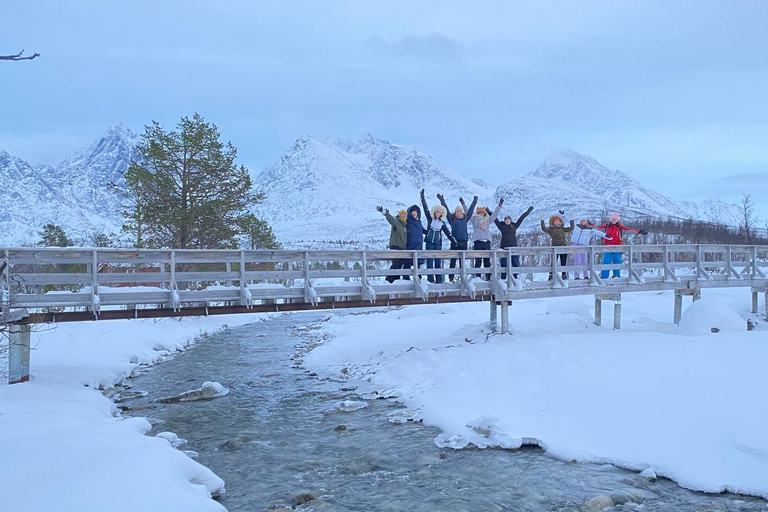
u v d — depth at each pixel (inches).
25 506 181.3
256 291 462.3
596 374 382.0
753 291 684.1
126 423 325.7
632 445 295.4
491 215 578.9
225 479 277.7
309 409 408.2
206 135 991.0
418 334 628.7
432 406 386.6
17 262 399.2
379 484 271.1
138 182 975.0
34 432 265.7
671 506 240.7
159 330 737.6
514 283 549.6
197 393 441.1
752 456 266.7
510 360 442.3
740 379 332.5
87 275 418.9
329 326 860.0
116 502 192.2
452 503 248.8
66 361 510.9
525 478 273.7
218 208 986.7
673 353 396.8
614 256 638.5
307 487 267.9
